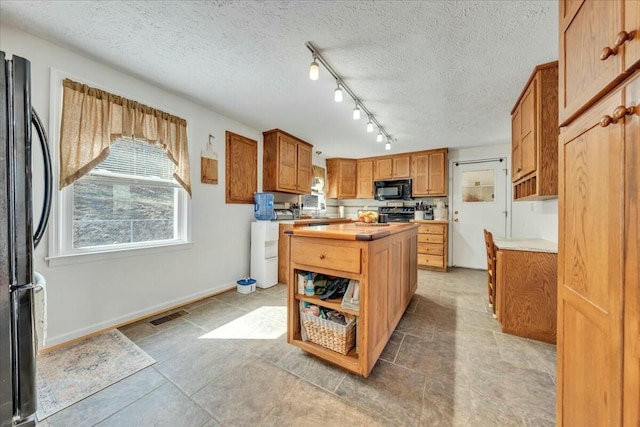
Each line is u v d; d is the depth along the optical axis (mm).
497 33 1666
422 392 1480
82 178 2025
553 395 1457
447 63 2010
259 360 1786
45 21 1619
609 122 690
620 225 660
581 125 868
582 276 854
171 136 2568
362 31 1670
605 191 728
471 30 1643
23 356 793
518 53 1863
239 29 1671
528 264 2127
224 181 3244
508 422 1274
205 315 2520
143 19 1595
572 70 921
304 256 1792
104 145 2080
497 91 2447
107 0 1447
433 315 2580
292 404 1388
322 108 2945
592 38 794
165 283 2604
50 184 954
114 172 2240
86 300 2053
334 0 1427
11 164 753
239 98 2709
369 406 1374
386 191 5098
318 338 1788
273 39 1764
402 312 2348
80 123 1958
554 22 1561
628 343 633
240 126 3451
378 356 1724
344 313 1796
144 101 2371
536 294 2098
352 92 2520
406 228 2406
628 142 631
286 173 3885
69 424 1250
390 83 2328
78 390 1470
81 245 2070
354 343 1753
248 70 2160
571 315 926
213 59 2010
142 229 2484
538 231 3076
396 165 5086
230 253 3336
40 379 1556
